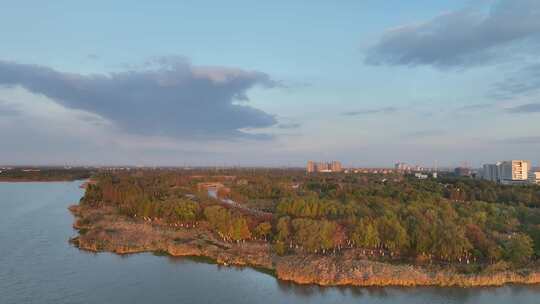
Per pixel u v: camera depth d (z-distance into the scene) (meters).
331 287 95.44
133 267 109.94
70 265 110.88
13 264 111.00
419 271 100.19
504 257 109.56
